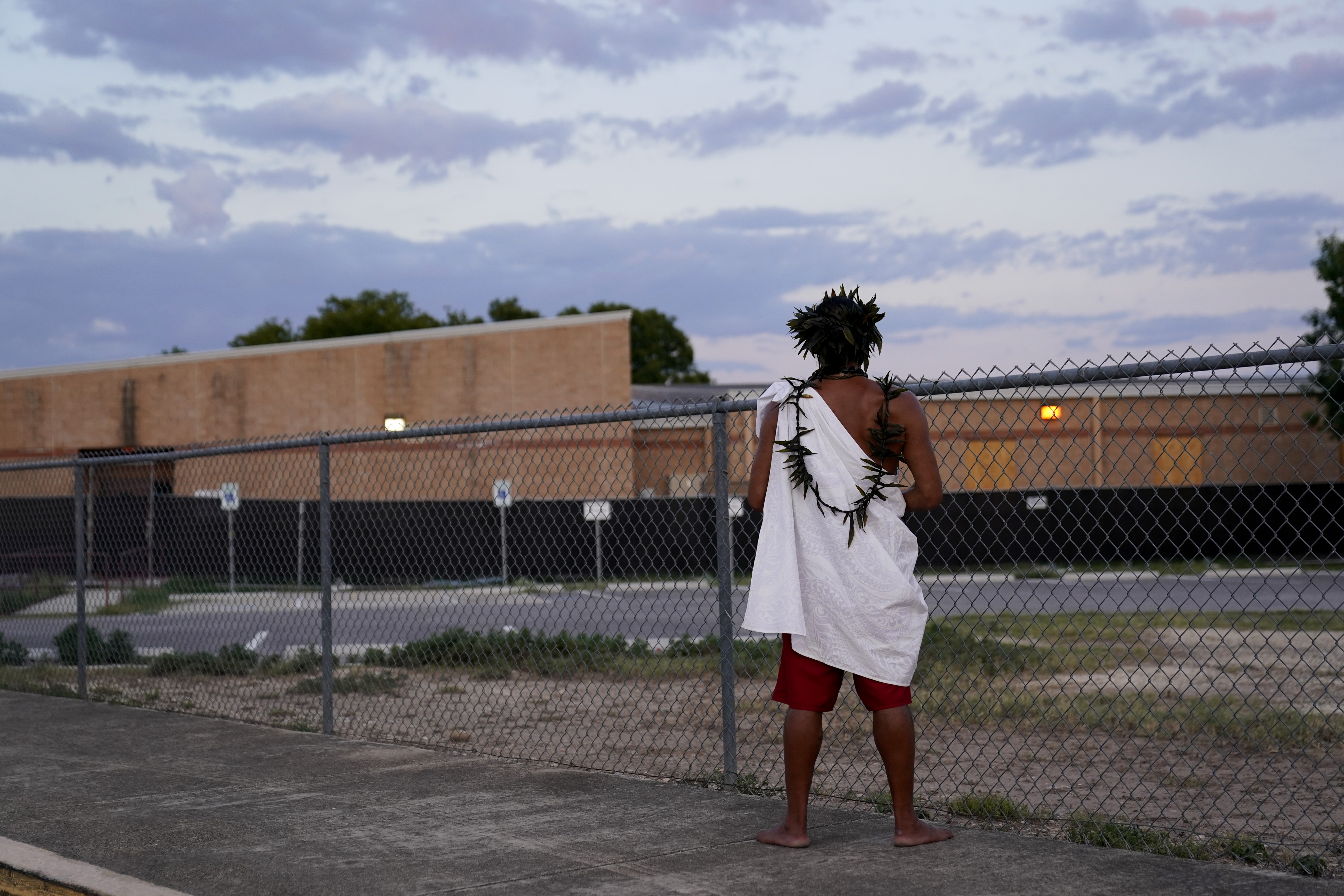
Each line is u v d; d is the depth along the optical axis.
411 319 70.19
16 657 11.72
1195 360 4.07
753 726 7.38
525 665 10.88
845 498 3.90
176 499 16.97
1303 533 21.30
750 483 4.08
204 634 13.66
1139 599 16.48
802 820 4.09
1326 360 3.85
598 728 7.74
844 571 3.90
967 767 6.24
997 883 3.59
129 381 30.33
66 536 15.32
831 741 7.03
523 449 26.58
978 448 15.55
